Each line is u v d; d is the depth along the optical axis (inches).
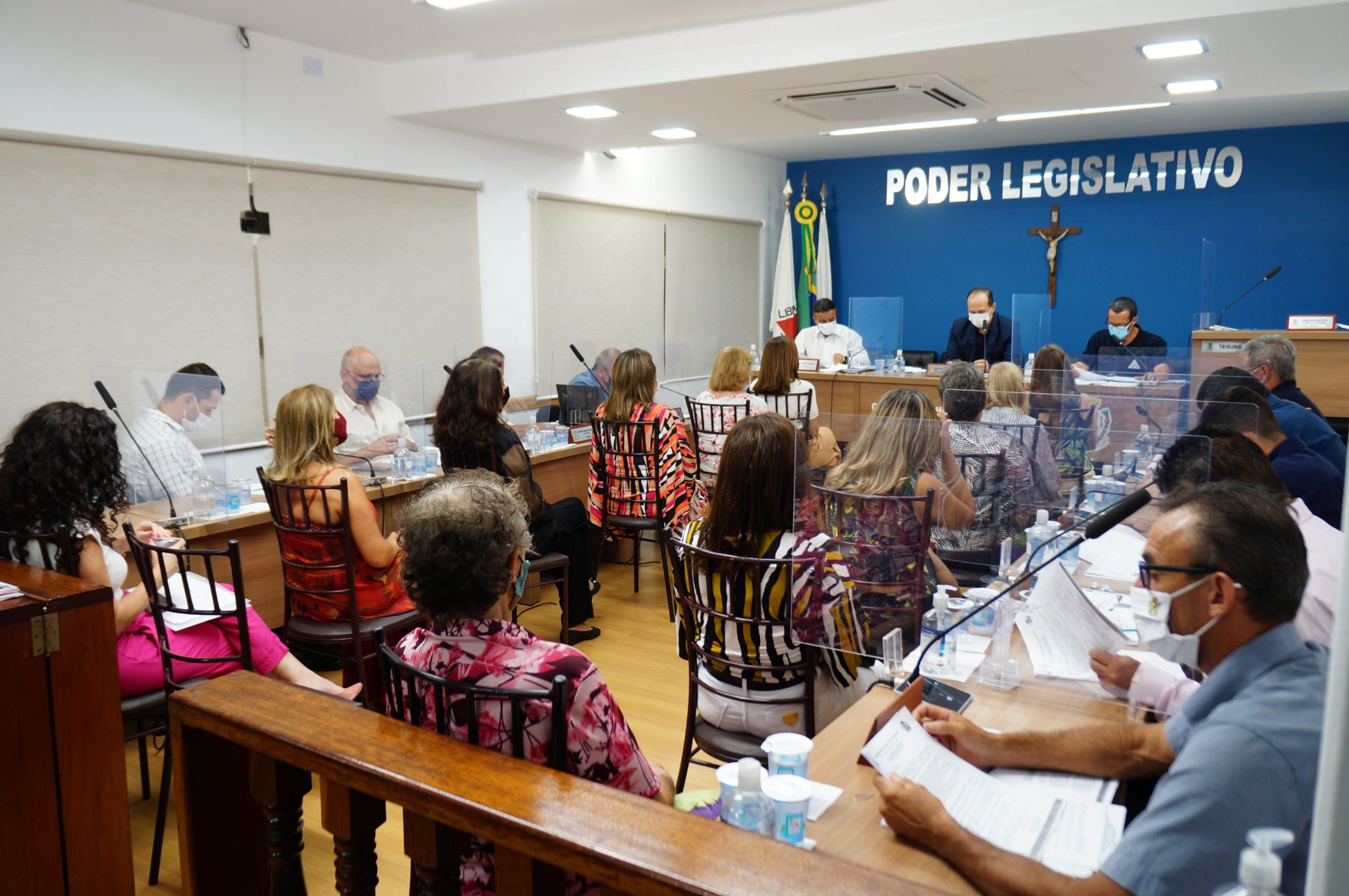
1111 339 251.1
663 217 291.7
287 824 42.0
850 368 256.2
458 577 45.8
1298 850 37.4
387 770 36.1
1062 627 61.2
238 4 150.0
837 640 62.1
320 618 106.0
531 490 132.0
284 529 103.4
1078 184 320.5
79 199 142.9
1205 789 37.9
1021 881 40.0
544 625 149.8
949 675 62.5
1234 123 283.4
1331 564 65.5
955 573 65.6
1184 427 102.2
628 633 148.9
